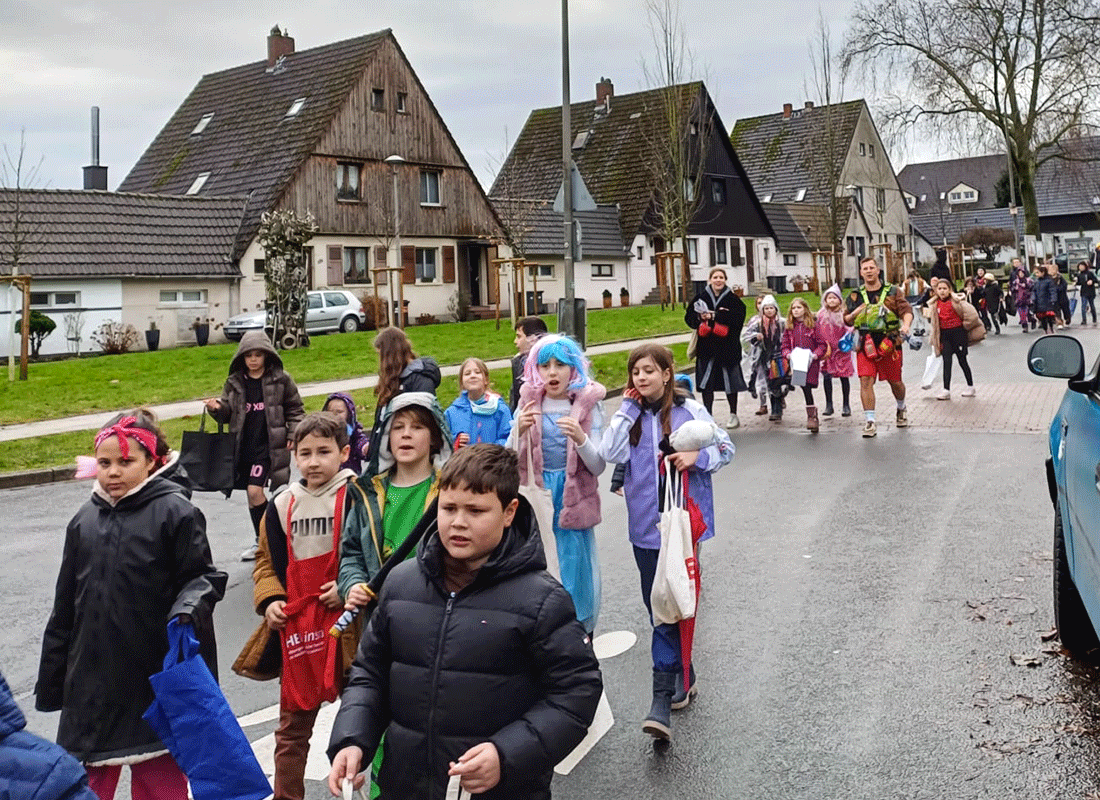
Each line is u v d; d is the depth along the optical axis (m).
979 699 5.68
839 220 61.75
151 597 4.36
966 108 49.75
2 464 14.57
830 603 7.42
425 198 45.72
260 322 35.59
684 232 43.62
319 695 4.69
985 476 11.27
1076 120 48.41
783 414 16.62
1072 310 36.41
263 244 29.25
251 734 5.77
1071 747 5.09
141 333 36.91
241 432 8.51
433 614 3.36
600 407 6.14
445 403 18.03
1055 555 6.18
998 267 69.44
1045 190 97.38
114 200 37.94
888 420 15.36
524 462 5.94
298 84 45.62
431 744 3.28
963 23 49.47
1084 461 5.16
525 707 3.30
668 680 5.34
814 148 67.31
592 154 57.34
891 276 51.78
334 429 4.78
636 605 7.73
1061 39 48.25
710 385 15.28
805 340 15.52
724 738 5.38
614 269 53.19
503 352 26.14
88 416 18.66
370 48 44.22
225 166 44.31
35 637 7.56
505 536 3.41
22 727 2.82
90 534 4.38
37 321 33.53
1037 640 6.49
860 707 5.67
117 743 4.32
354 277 43.06
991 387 18.16
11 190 35.94
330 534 4.70
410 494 4.70
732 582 8.04
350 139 42.97
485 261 48.56
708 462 5.57
